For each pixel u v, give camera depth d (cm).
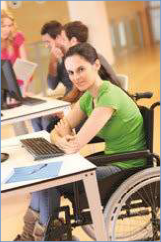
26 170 181
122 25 1179
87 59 200
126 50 1163
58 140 210
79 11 905
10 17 384
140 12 1334
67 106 271
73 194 200
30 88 520
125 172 199
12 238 256
